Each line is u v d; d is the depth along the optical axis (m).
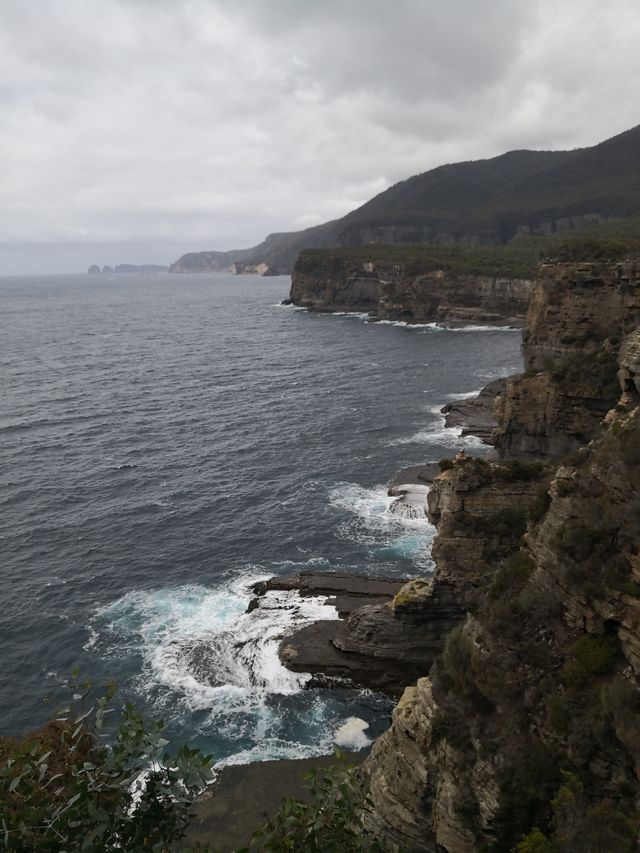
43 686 42.09
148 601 51.38
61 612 50.19
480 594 31.12
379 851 11.35
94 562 57.81
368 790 25.23
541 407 68.25
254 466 81.56
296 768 34.59
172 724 38.41
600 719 19.77
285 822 11.32
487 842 20.38
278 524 64.50
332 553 58.19
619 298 69.00
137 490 74.19
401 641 42.22
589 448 27.03
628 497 22.47
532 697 21.84
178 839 12.03
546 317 75.56
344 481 75.62
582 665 21.22
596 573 22.11
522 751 20.75
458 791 21.27
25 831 10.55
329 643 43.78
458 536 41.19
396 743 24.50
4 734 38.06
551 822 19.14
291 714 39.16
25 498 71.81
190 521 65.81
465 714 22.66
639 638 20.06
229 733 37.75
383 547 58.97
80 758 15.61
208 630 46.88
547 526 25.22
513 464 41.88
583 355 67.25
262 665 42.69
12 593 52.97
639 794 18.25
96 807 10.95
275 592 50.62
